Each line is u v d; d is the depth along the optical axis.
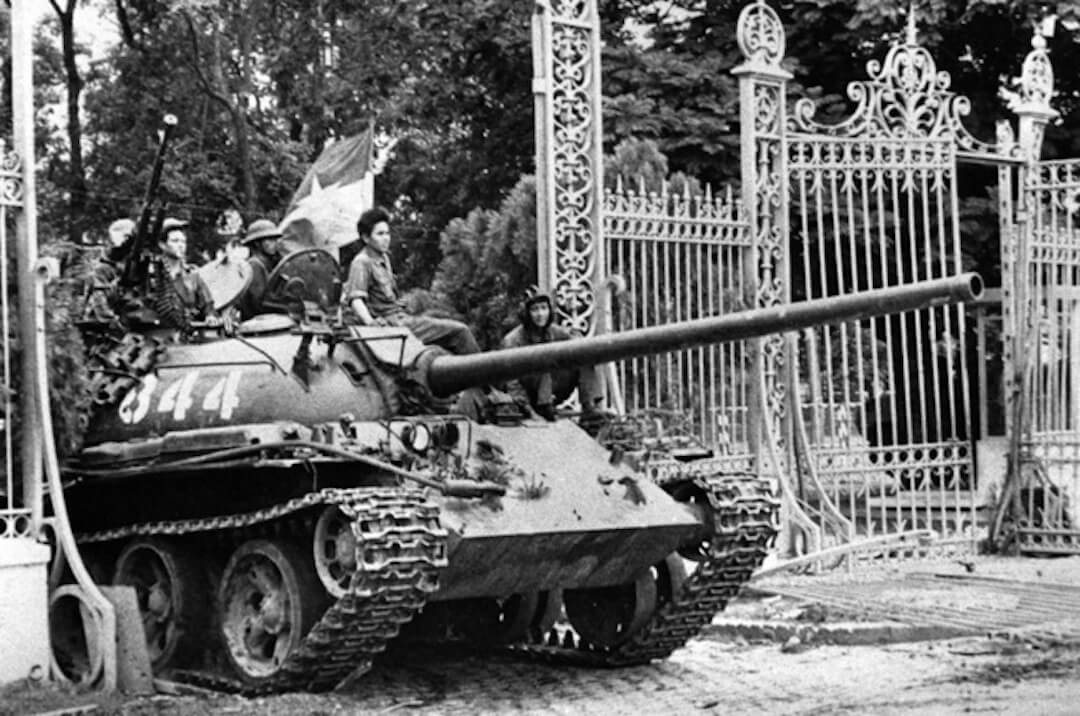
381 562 11.41
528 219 20.52
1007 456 20.59
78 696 12.09
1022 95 20.91
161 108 34.75
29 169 13.09
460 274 21.58
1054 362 20.59
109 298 14.56
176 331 14.51
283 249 15.24
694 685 12.52
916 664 12.96
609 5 27.67
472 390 13.52
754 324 11.69
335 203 24.50
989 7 25.41
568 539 12.43
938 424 18.89
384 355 13.48
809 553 17.84
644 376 17.27
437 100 28.77
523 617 14.31
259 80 35.84
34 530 12.95
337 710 11.59
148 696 12.50
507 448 13.01
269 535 12.58
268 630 12.61
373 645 11.97
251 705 11.73
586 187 16.81
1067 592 16.67
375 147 34.34
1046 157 26.70
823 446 18.83
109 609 12.62
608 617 13.86
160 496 13.96
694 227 17.64
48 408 12.98
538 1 16.61
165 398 13.69
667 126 23.66
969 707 10.80
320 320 13.66
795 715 10.77
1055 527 20.28
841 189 19.44
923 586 17.20
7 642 12.45
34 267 12.97
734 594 13.66
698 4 27.12
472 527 11.99
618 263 16.98
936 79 19.36
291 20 34.44
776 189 18.38
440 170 32.44
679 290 17.50
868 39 25.59
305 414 13.09
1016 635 14.06
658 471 13.71
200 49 34.66
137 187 34.16
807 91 25.16
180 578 13.38
